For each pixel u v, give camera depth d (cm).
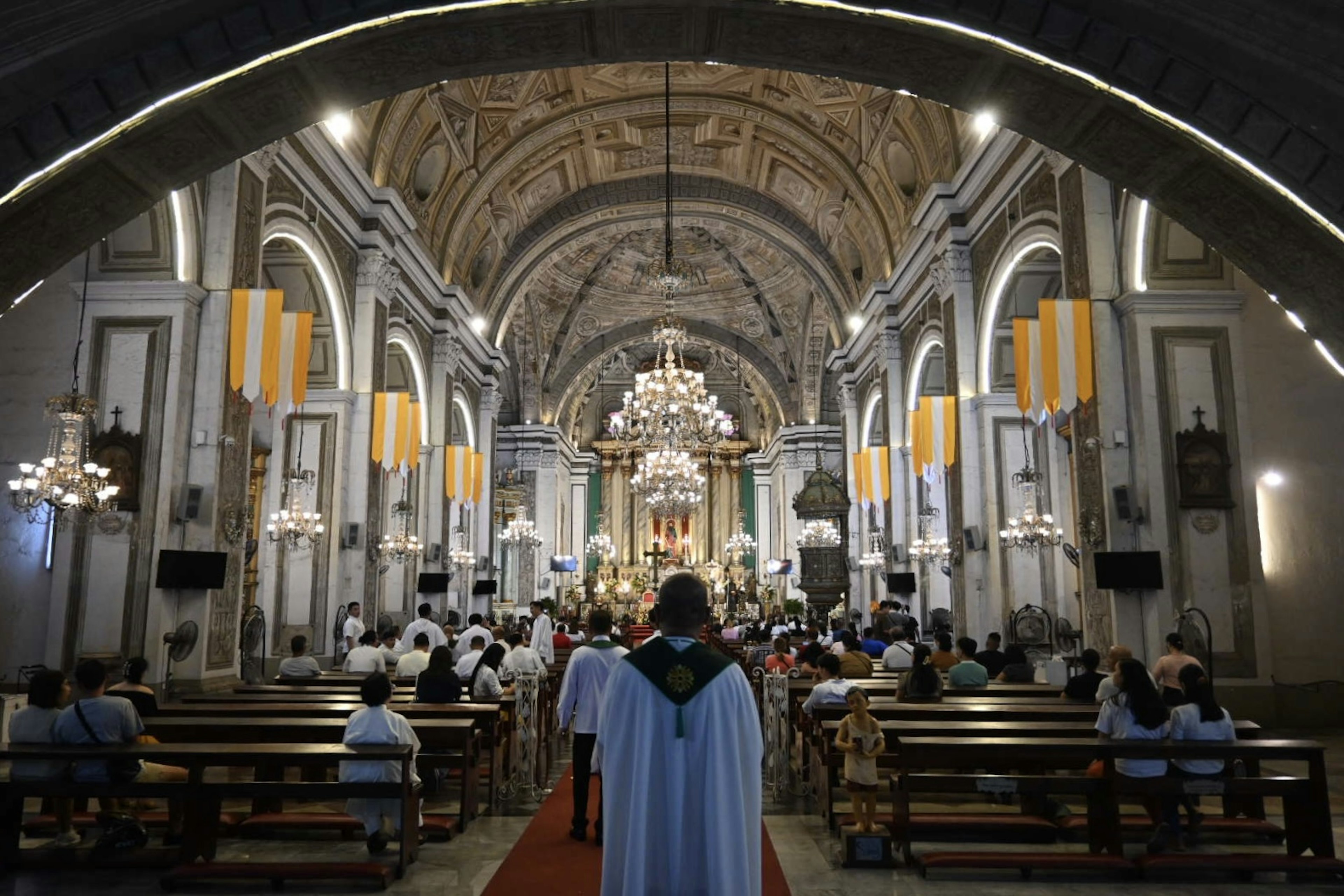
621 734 310
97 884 530
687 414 2458
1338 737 1046
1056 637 1402
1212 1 529
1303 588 1240
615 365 3991
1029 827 616
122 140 594
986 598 1530
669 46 660
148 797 548
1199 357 1077
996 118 677
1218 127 570
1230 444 1066
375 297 1605
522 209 2303
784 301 3064
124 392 1061
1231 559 1048
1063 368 1074
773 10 617
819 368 3177
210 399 1085
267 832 646
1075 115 636
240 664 1263
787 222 2408
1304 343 1292
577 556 3894
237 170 1134
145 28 554
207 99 603
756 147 2195
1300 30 516
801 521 3161
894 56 649
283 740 677
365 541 1564
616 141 2212
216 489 1077
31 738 580
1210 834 642
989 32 596
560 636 1717
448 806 751
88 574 1024
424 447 1956
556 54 662
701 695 308
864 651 1380
